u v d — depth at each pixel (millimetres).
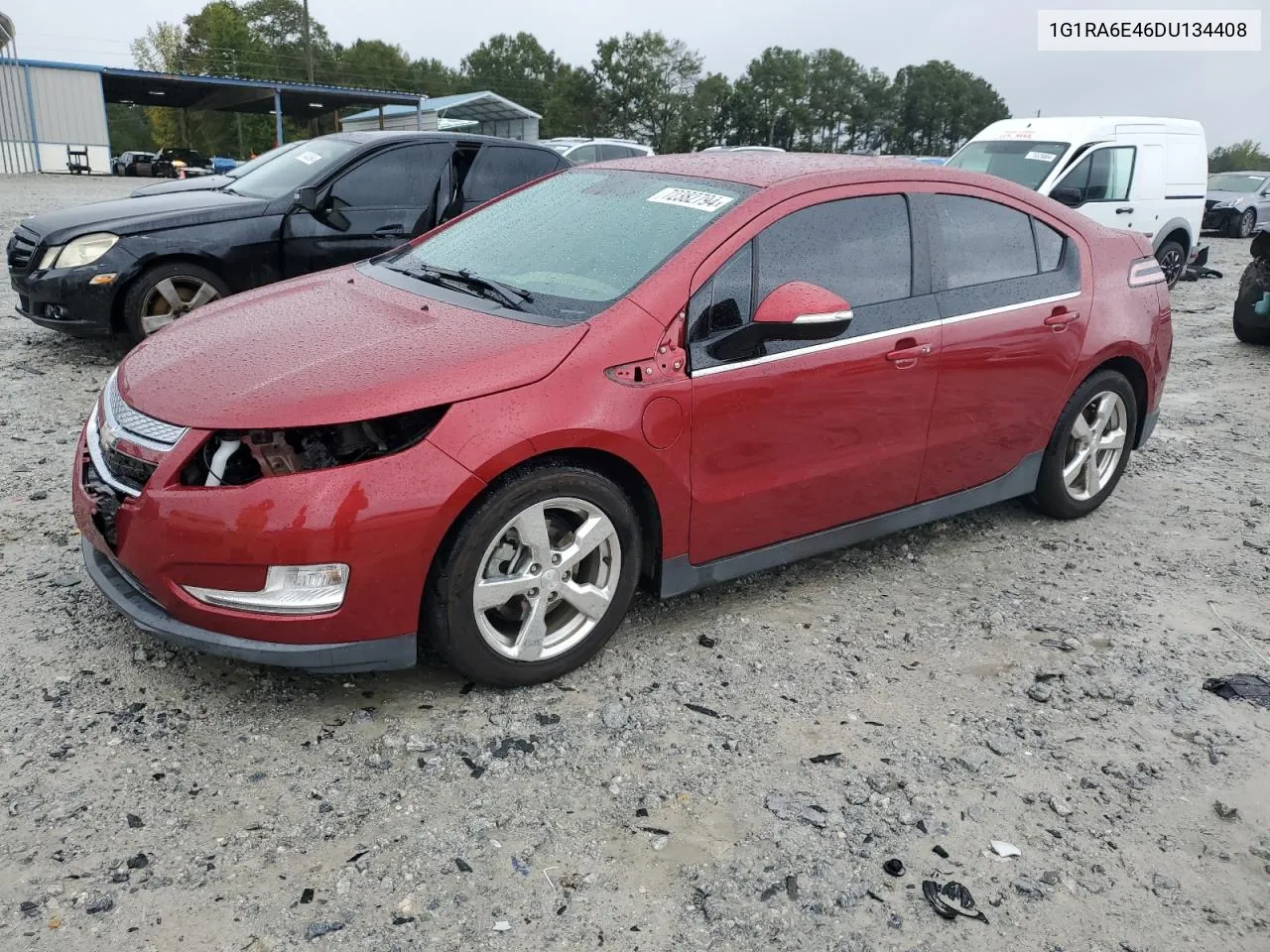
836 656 3576
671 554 3455
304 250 7105
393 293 3678
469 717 3074
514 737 2988
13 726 2893
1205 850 2715
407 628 2949
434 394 2875
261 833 2541
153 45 91625
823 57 128125
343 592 2818
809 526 3818
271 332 3357
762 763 2949
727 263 3404
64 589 3697
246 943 2205
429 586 3002
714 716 3162
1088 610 4043
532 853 2531
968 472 4301
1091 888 2553
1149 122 11836
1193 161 12406
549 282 3512
